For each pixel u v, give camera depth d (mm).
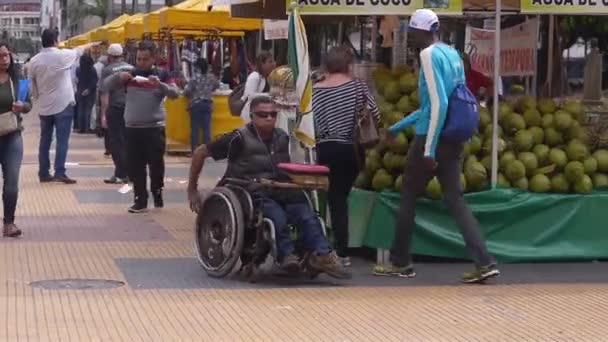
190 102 19969
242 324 9445
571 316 9844
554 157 11664
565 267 11562
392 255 11141
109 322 9414
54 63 16500
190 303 10016
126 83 14133
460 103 10633
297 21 10969
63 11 73250
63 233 12836
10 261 11406
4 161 12453
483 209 11453
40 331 9141
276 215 10539
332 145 11062
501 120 11781
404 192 10969
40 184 16609
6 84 12258
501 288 10734
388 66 13828
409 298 10328
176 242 12469
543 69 14750
